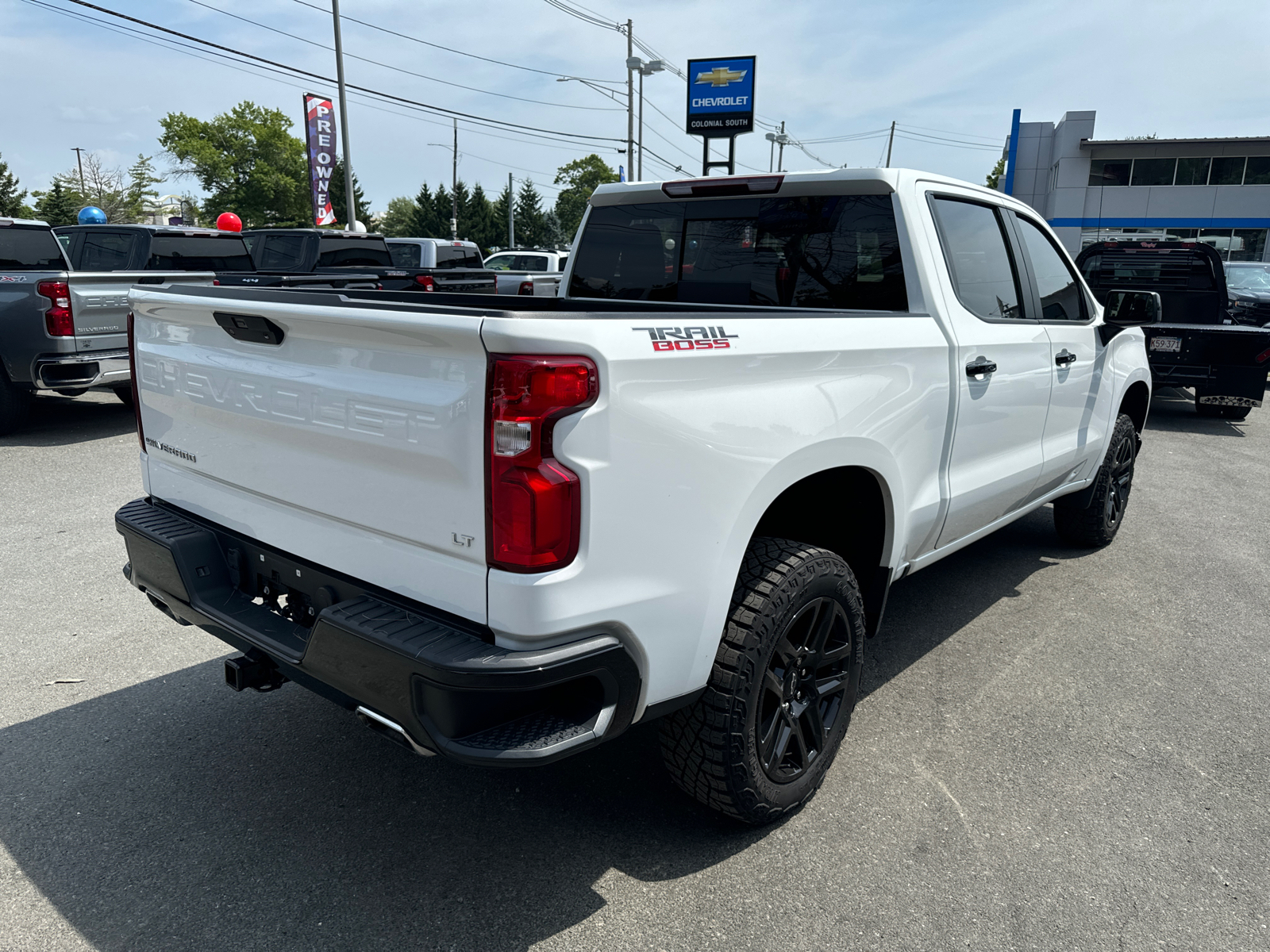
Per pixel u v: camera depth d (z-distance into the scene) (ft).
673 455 6.60
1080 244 130.93
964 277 10.91
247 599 8.41
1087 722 10.80
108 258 32.68
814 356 8.00
